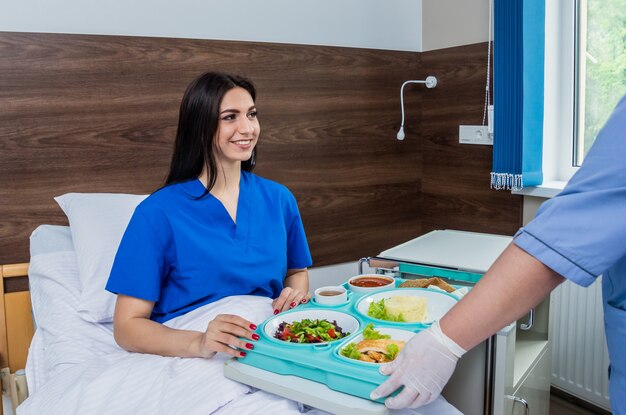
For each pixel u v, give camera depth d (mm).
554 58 2158
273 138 2236
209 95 1354
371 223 2523
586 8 2125
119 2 1946
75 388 1168
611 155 758
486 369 1228
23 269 1820
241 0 2148
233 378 1060
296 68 2250
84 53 1870
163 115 2018
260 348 1050
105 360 1296
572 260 753
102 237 1641
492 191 2326
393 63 2482
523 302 797
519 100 2031
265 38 2213
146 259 1313
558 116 2209
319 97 2320
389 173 2543
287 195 1618
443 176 2527
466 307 830
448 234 1797
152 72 1981
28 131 1824
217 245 1390
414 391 872
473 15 2311
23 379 1690
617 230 745
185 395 1052
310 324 1137
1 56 1763
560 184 2154
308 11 2289
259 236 1460
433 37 2494
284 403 1004
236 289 1416
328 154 2373
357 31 2408
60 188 1890
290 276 1678
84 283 1552
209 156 1384
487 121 2301
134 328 1265
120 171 1974
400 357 904
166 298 1398
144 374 1148
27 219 1856
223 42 2092
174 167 1426
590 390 2062
